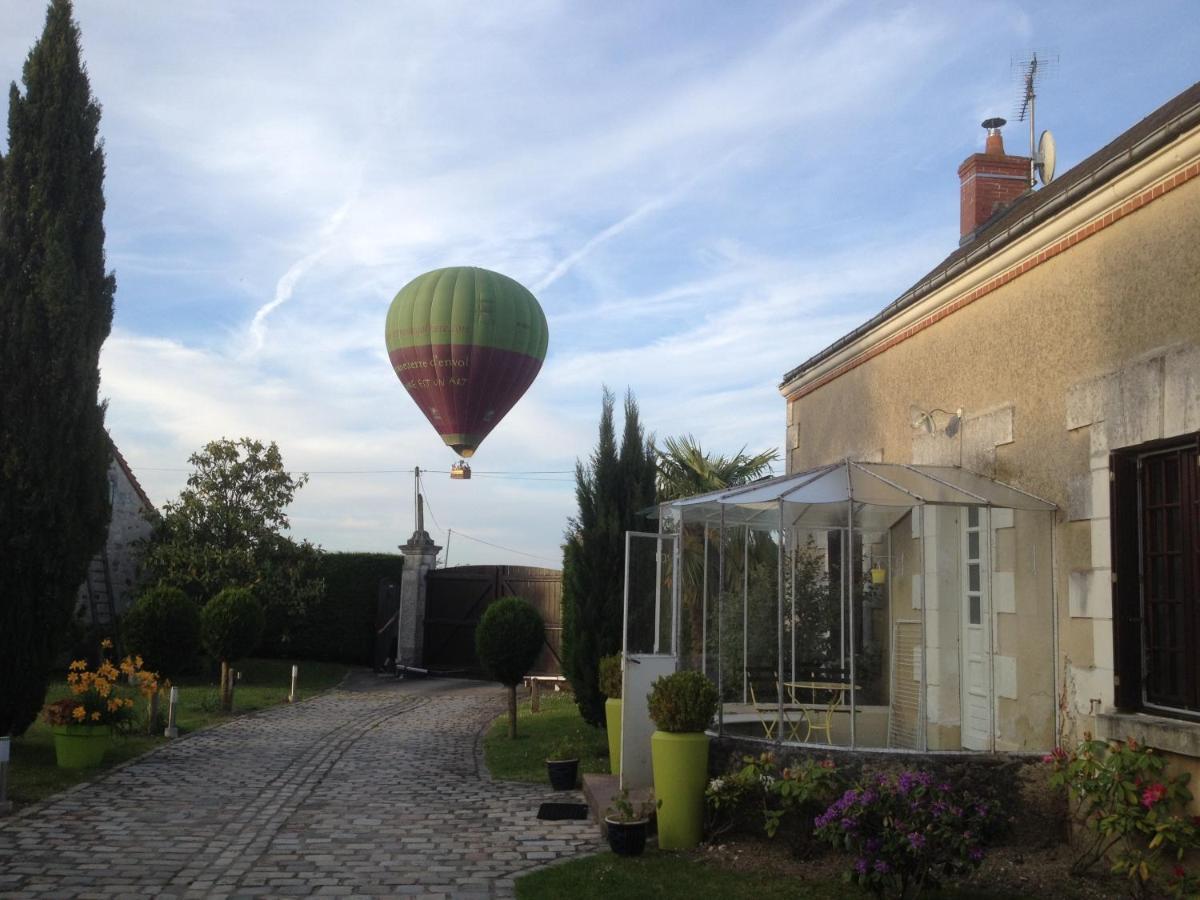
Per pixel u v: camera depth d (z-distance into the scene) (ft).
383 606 78.69
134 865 22.40
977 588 25.84
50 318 34.86
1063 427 23.31
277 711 53.47
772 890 20.13
